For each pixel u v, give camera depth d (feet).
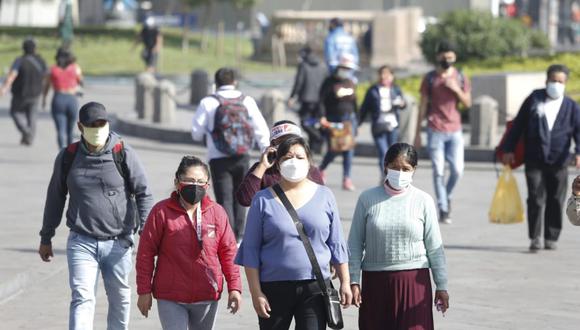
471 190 150.61
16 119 197.36
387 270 64.03
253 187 72.95
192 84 260.62
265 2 505.25
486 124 181.98
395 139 147.54
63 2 454.81
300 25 410.93
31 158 181.57
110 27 460.55
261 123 105.60
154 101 221.25
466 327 81.15
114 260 70.23
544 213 110.63
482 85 211.41
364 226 64.59
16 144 200.34
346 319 83.35
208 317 65.67
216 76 105.91
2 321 83.46
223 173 104.88
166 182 156.04
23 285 94.48
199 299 64.59
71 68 174.09
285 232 60.54
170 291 64.28
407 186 64.49
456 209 135.23
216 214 65.10
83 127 68.28
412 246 63.93
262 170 73.10
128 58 395.55
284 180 61.67
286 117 229.04
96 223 69.62
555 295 91.50
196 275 64.28
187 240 64.18
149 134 215.31
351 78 149.07
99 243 69.87
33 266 98.43
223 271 65.57
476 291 92.79
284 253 60.59
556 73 106.63
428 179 161.48
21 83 195.72
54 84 173.99
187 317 65.26
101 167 69.31
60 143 174.60
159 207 64.69
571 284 95.50
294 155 60.34
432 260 64.34
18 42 414.21
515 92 211.00
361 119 149.59
